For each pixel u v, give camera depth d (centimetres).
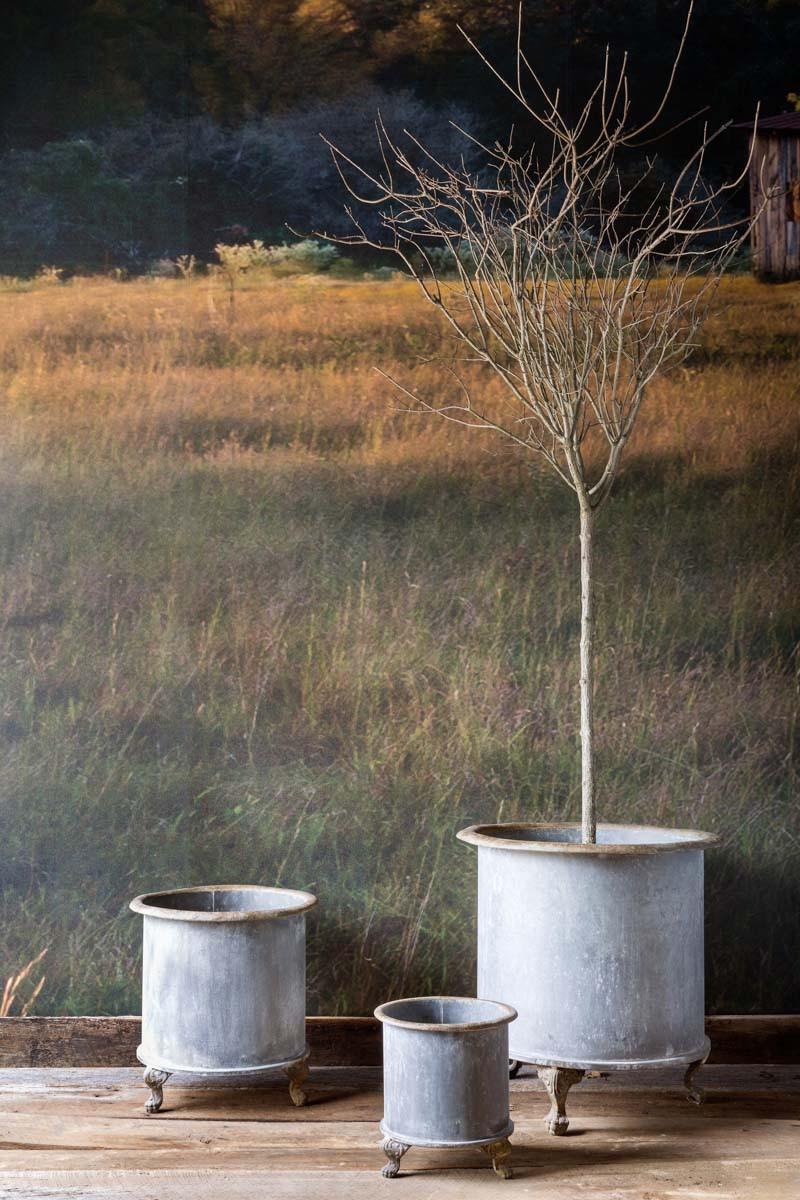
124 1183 207
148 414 293
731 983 280
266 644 288
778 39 295
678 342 289
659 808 284
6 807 286
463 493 291
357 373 293
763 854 283
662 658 287
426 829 284
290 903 257
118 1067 273
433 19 296
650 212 294
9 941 283
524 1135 231
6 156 294
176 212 295
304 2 295
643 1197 202
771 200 292
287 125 296
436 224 290
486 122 295
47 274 295
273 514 291
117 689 288
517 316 271
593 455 290
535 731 286
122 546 291
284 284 295
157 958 239
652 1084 260
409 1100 210
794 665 286
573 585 288
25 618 290
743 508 289
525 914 231
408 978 282
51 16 295
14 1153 220
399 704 287
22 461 292
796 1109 245
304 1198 201
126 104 294
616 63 295
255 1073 240
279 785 286
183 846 285
